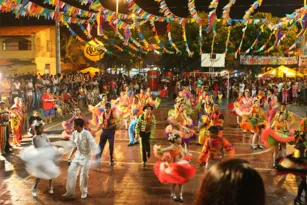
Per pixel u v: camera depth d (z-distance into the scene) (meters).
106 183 9.48
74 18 12.59
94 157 11.78
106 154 12.62
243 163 1.92
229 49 38.47
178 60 42.53
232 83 36.22
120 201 8.21
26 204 8.03
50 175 8.15
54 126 18.42
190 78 38.59
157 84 38.75
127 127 17.70
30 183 9.47
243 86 33.34
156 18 14.78
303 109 27.52
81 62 45.31
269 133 10.62
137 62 44.53
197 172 10.40
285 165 7.78
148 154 11.41
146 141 11.15
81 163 8.25
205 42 38.25
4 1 8.84
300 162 7.73
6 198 8.38
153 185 9.30
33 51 38.12
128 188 9.09
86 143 8.23
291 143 10.52
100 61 44.16
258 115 13.51
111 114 11.03
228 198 1.81
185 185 9.28
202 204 1.89
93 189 9.02
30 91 20.22
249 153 12.91
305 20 13.36
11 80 20.05
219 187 1.84
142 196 8.52
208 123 11.85
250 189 1.81
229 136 16.27
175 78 41.88
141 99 19.48
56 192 8.79
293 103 31.53
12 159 11.95
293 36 36.97
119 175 10.16
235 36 37.94
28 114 19.47
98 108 14.84
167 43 39.50
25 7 9.61
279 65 40.09
